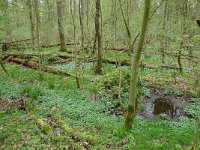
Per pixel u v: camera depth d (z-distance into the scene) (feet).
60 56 93.40
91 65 81.87
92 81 63.72
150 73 74.18
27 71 73.10
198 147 33.99
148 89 60.44
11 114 44.32
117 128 39.06
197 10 72.59
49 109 47.11
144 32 33.99
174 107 51.90
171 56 92.27
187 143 35.70
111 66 80.64
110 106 49.21
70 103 50.08
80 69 76.28
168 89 60.85
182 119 45.24
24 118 42.47
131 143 35.06
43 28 125.49
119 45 104.32
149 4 32.76
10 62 84.99
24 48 105.19
